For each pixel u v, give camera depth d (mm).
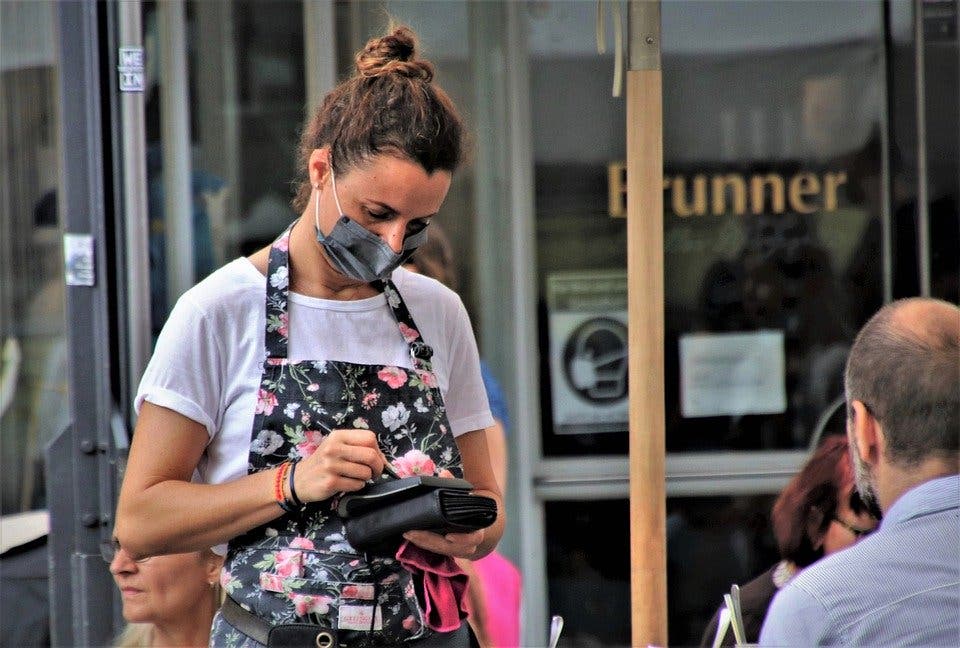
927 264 15430
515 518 15656
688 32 15453
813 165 15570
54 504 11945
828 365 15664
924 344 6855
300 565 6785
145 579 10375
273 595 6789
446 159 6797
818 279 15602
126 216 12086
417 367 7227
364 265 6828
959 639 6621
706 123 15547
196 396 6836
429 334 7434
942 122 15312
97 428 11891
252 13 14633
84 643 11703
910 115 15367
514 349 15578
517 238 15508
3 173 15516
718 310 15602
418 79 6938
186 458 6867
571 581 15703
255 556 6863
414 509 6520
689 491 15578
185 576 10406
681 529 15617
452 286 14273
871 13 15391
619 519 15742
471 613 12109
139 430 6867
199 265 14656
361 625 6789
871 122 15492
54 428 16000
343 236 6781
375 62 7039
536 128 15492
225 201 14688
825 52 15445
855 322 15625
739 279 15641
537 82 15438
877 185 15547
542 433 15719
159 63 14328
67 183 11938
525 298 15555
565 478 15688
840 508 10094
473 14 15250
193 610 10469
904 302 7234
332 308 7074
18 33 15312
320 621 6777
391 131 6656
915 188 15422
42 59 15375
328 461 6508
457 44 15305
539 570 15656
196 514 6621
